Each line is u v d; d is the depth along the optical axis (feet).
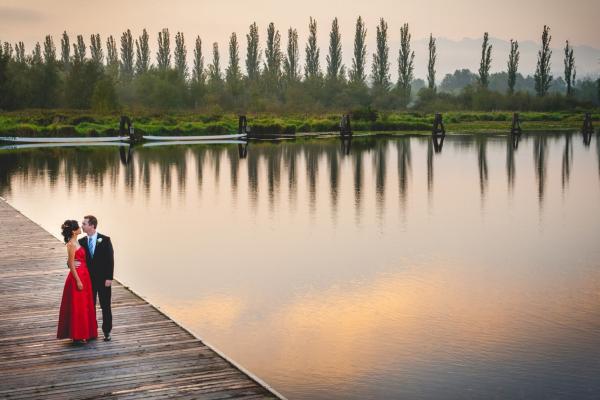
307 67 418.72
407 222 77.82
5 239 58.23
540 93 395.34
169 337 33.30
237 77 357.82
